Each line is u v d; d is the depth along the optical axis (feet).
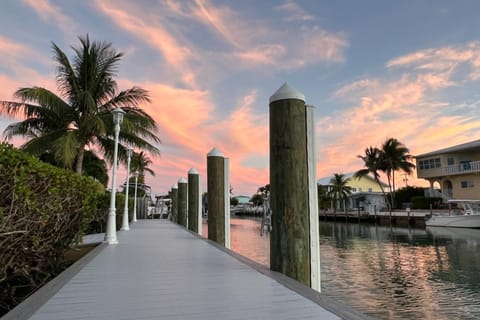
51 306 8.21
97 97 41.45
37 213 13.15
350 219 127.24
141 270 12.97
